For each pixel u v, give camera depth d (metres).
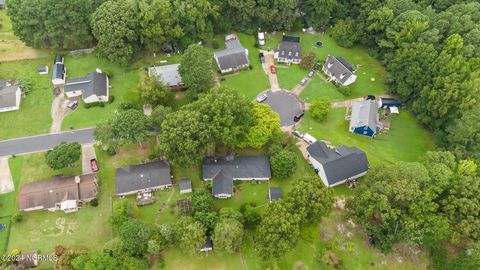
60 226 87.44
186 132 87.31
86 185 90.44
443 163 87.56
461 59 100.12
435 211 82.19
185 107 95.00
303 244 85.69
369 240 86.94
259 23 132.25
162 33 115.62
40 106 110.00
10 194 92.44
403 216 80.56
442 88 100.75
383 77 121.44
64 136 103.50
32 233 86.44
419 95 108.38
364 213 82.25
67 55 123.25
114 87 115.00
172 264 82.38
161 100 106.75
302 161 100.38
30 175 95.62
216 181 92.38
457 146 93.88
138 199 91.19
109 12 111.19
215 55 120.25
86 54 123.69
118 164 97.75
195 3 118.06
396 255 85.75
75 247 84.44
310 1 129.12
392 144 105.44
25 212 89.06
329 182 93.31
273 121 97.88
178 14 117.00
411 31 110.69
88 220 88.44
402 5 119.50
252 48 129.00
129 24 111.56
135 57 121.00
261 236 77.06
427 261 85.19
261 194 93.31
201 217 82.81
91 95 108.06
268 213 79.56
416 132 108.56
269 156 97.38
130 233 78.19
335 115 111.44
